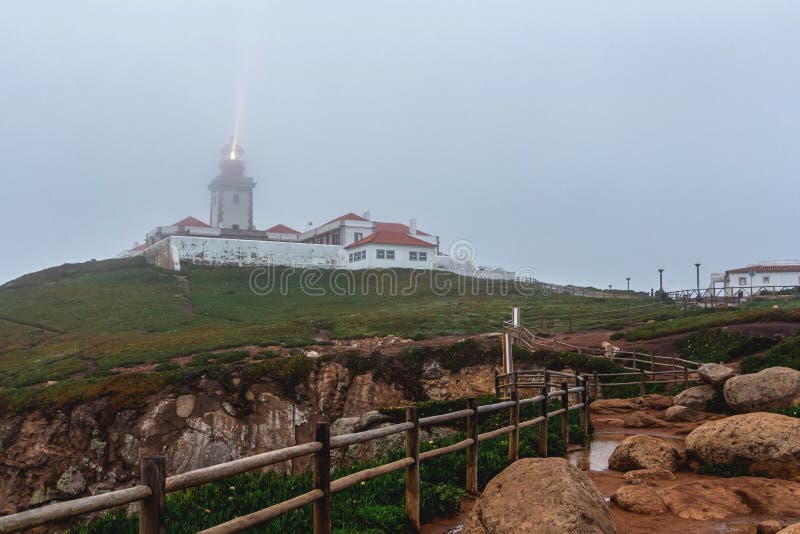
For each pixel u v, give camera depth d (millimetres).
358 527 8570
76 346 50125
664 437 16719
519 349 37969
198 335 51719
